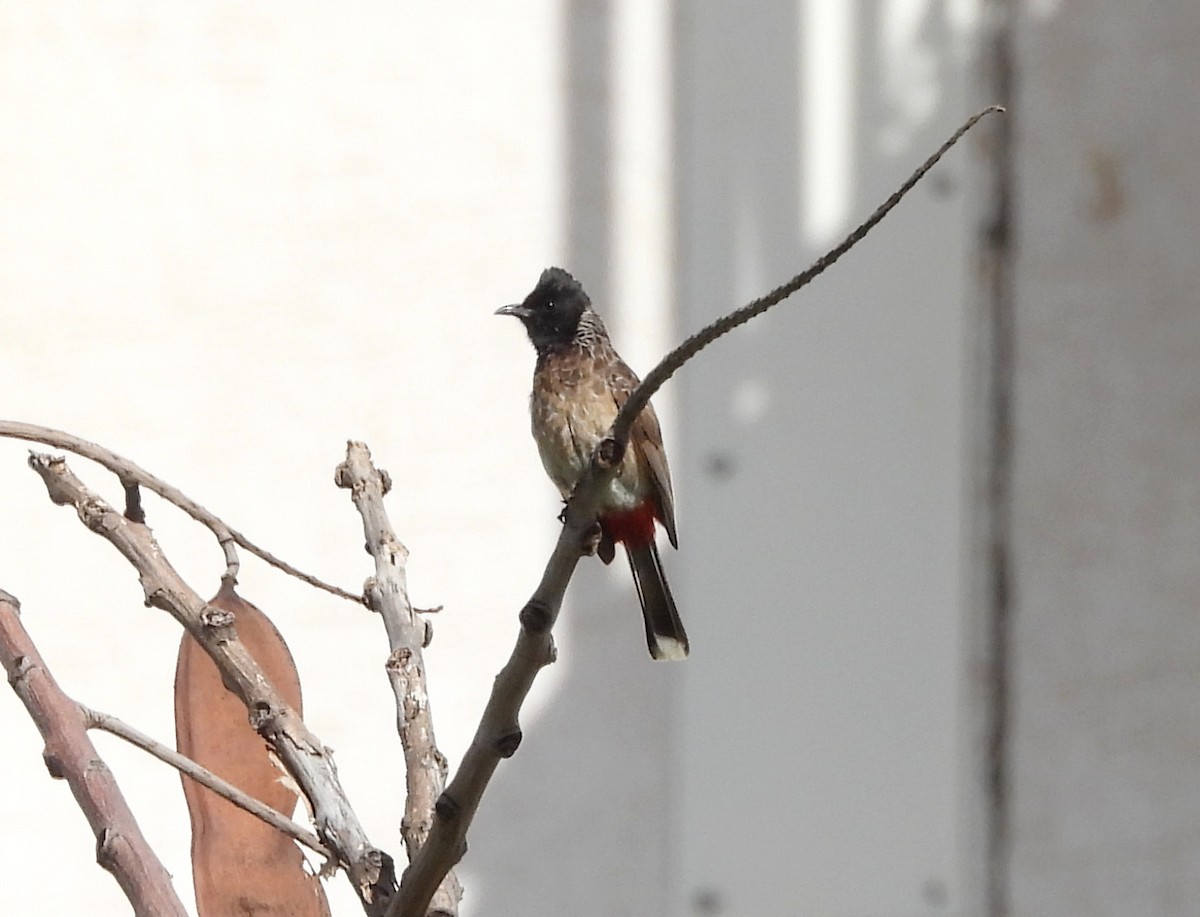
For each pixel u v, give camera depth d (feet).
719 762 33.71
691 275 33.58
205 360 32.30
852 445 34.30
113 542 14.07
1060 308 35.76
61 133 32.04
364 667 32.32
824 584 34.17
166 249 32.30
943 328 34.63
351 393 32.63
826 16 34.17
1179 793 36.24
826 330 34.22
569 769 33.09
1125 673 36.09
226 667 13.64
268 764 14.73
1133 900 35.94
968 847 34.91
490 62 33.09
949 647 34.68
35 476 31.86
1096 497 36.01
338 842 13.19
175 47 32.37
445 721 32.50
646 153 33.50
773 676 33.91
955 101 34.83
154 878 11.89
